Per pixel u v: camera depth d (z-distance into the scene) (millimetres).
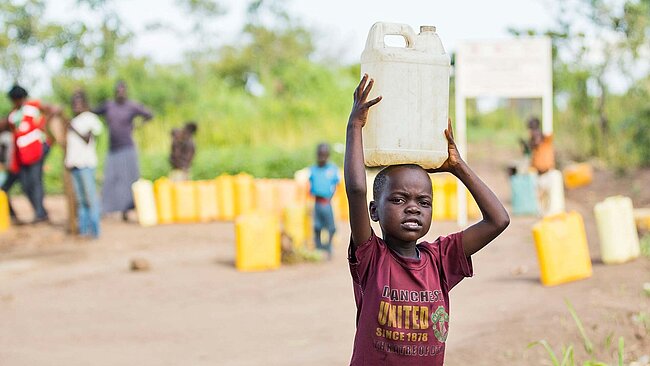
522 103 40438
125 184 16156
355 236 3781
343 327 8125
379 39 3795
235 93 34344
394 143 3777
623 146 22891
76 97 14148
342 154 24500
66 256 12781
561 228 9578
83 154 14047
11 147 15367
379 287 3760
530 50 15734
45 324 8555
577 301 8445
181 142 18828
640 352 6840
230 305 9328
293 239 12523
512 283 9867
